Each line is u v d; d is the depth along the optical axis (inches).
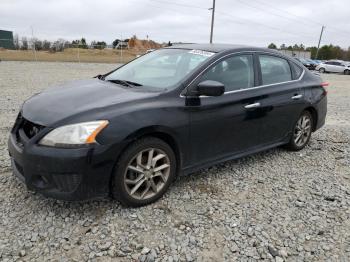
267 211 136.6
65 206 130.5
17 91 384.2
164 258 106.3
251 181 163.9
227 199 144.6
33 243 109.5
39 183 119.2
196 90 142.9
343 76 1133.1
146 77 158.9
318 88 214.2
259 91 171.3
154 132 130.0
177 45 185.6
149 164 131.5
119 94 136.4
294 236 121.4
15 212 125.1
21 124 130.3
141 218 126.1
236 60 165.3
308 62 1398.9
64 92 143.5
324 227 127.9
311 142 234.8
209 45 175.6
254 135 173.0
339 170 185.3
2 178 150.3
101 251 108.0
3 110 279.7
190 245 113.1
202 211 133.6
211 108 147.2
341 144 233.5
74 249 108.1
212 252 110.5
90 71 730.2
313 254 112.4
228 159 163.8
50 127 116.3
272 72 185.2
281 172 177.5
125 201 128.0
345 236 123.0
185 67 153.4
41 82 478.0
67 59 1197.7
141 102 130.0
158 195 137.6
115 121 119.6
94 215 126.0
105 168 118.6
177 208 134.7
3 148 187.6
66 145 113.3
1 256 102.9
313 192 155.8
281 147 215.9
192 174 167.8
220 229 122.6
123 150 122.7
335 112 365.4
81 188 115.9
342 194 155.3
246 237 119.0
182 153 141.9
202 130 145.9
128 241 113.2
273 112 178.9
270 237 120.0
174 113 134.7
